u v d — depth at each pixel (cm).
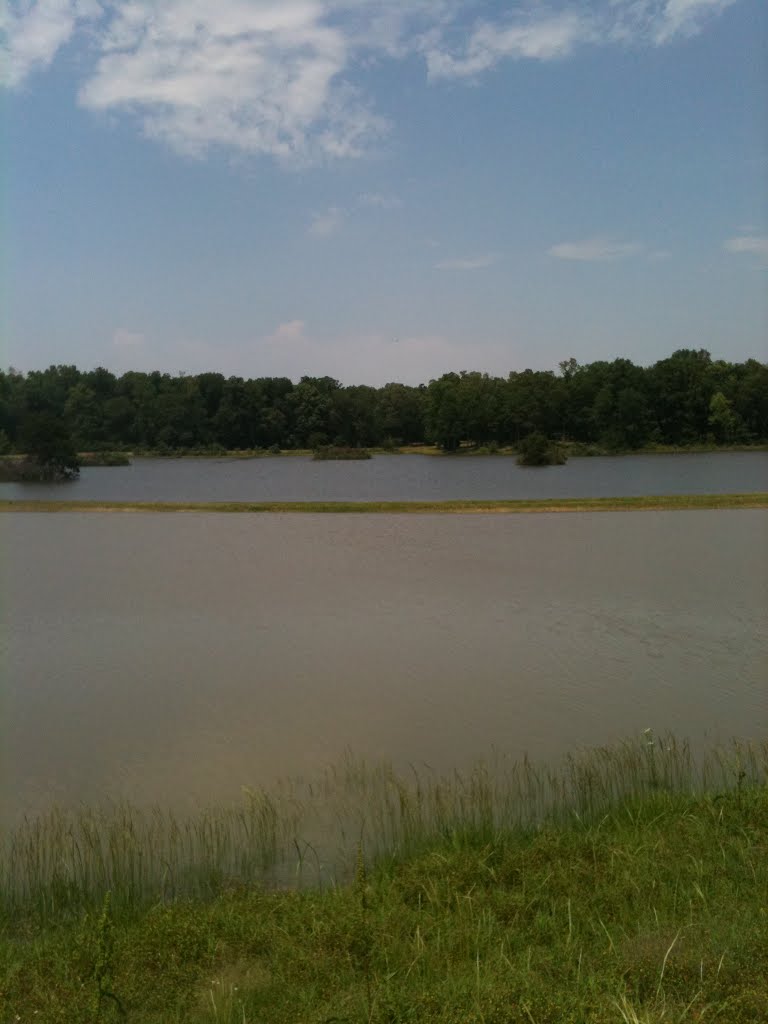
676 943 623
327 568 2702
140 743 1257
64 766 1176
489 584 2398
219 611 2098
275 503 4634
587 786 1020
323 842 935
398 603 2167
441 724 1314
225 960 665
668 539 3259
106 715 1377
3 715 1377
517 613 2036
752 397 13225
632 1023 510
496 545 3167
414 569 2664
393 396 16100
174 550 3139
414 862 841
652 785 1040
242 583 2458
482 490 7038
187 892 830
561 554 2922
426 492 6956
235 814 1013
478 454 13850
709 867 777
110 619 2023
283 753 1211
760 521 3750
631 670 1573
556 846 845
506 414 14238
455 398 14212
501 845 874
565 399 13975
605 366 14588
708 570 2583
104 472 10638
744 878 756
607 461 11025
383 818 988
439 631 1881
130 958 661
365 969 637
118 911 780
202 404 15912
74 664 1661
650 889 747
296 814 1009
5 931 758
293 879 849
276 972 639
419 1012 552
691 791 1001
